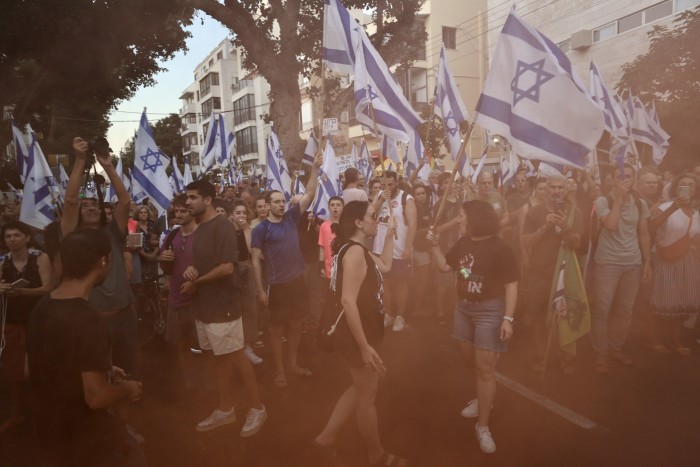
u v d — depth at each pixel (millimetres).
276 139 8297
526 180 7148
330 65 5367
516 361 5043
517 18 3791
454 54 27125
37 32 11656
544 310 4754
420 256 6703
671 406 3979
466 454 3387
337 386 4609
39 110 17438
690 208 5023
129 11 13125
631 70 14570
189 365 4613
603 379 4531
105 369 2111
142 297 6633
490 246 3516
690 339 5520
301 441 3648
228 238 3713
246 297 5156
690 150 12648
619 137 7453
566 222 4309
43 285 3947
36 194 5551
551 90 3611
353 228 3074
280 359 4676
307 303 4812
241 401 4371
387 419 3906
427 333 6062
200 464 3402
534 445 3473
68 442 2125
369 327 3053
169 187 6465
